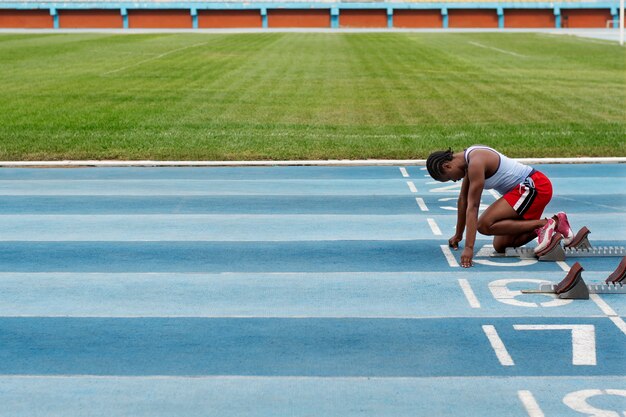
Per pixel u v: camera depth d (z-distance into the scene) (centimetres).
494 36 5575
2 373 634
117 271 882
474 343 680
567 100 2233
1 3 7325
